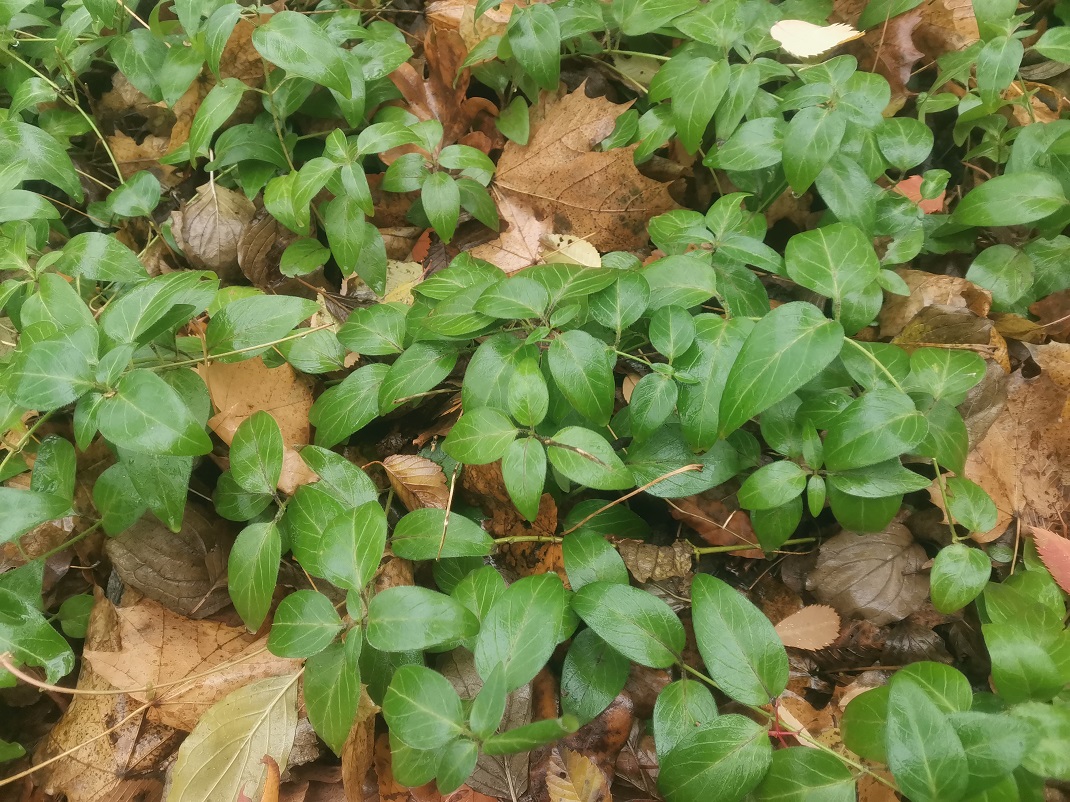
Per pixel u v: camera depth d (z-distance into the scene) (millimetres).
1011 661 265
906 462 369
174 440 280
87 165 486
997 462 384
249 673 338
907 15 471
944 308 388
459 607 265
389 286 439
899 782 241
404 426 397
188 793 302
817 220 445
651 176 470
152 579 357
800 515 327
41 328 315
